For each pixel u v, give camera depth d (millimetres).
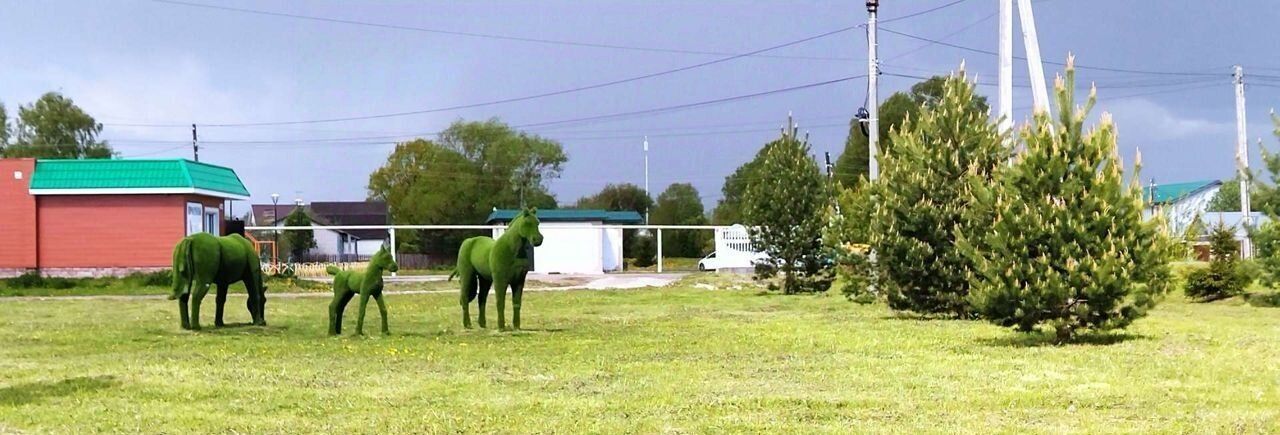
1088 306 14922
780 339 16234
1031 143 15031
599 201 85125
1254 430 8633
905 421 9062
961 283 19812
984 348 14719
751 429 8711
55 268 35500
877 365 12812
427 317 21547
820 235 29656
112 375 11953
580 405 9844
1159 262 14789
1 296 29344
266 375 11969
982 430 8625
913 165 20172
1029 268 14930
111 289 31484
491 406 9828
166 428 8820
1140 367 12477
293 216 66062
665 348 14969
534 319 20891
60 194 35219
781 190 29828
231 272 18969
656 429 8719
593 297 28750
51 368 12617
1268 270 23922
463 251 18781
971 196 16844
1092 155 14766
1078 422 8977
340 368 12672
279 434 8586
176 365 12945
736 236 51438
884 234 20125
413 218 74188
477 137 79812
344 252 64750
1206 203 73062
